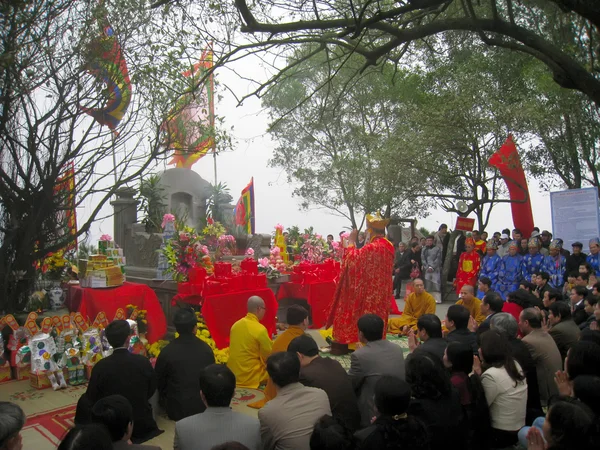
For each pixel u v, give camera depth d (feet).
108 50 21.63
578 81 18.30
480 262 42.16
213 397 9.84
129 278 29.63
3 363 20.99
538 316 16.25
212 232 31.32
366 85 66.18
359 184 64.08
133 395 14.33
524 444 12.12
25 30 20.36
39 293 24.61
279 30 18.15
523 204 44.55
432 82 53.78
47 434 15.79
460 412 10.50
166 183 35.47
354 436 8.84
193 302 25.44
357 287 24.57
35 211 22.24
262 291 26.73
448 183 50.93
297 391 10.82
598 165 51.39
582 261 33.35
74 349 20.62
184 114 24.25
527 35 18.66
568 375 11.44
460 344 12.56
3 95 20.49
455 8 28.55
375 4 23.86
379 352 13.65
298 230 37.63
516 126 44.75
